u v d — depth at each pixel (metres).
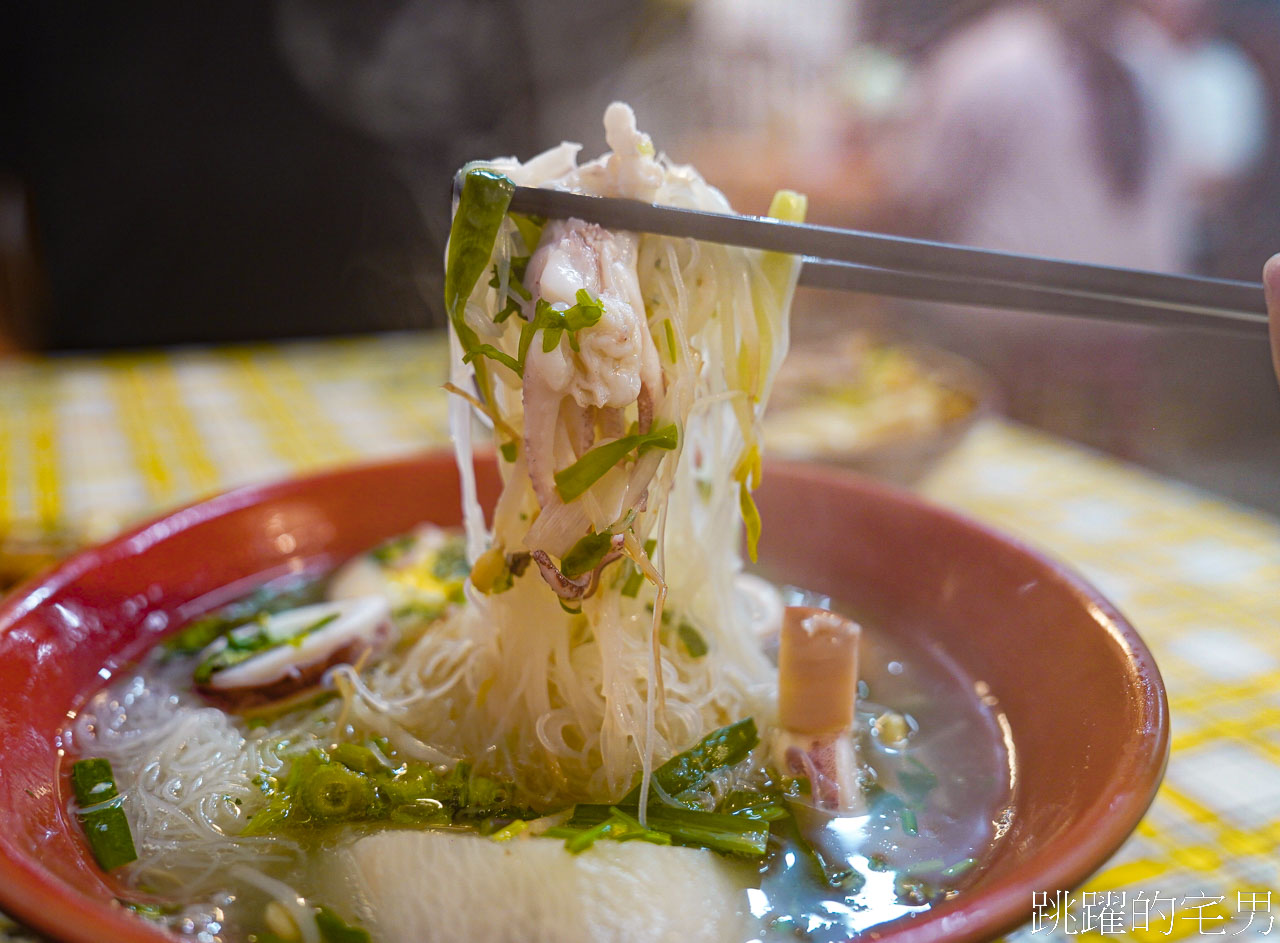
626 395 0.17
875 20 0.65
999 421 0.43
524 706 0.20
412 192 0.73
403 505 0.27
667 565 0.21
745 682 0.22
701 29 0.67
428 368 0.49
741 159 0.52
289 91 0.69
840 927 0.16
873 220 0.54
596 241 0.17
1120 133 0.52
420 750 0.20
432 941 0.16
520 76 0.73
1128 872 0.19
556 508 0.17
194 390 0.46
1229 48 0.58
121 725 0.21
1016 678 0.20
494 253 0.18
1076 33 0.55
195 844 0.18
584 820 0.17
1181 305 0.19
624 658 0.20
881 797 0.19
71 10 0.63
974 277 0.18
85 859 0.17
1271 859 0.19
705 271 0.19
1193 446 0.51
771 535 0.26
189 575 0.24
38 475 0.36
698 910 0.16
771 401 0.37
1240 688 0.24
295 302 0.72
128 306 0.69
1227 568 0.30
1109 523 0.33
